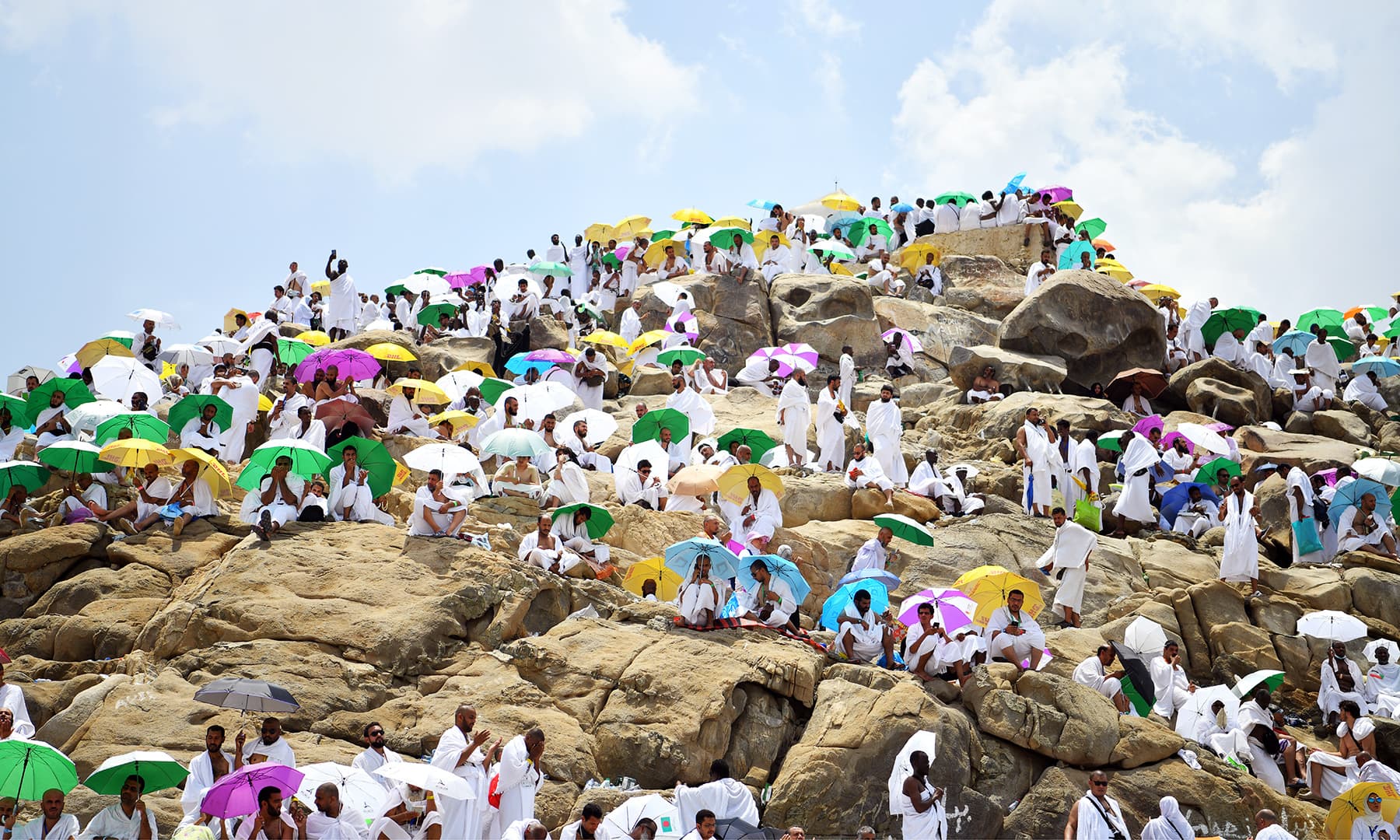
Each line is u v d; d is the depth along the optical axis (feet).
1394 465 71.87
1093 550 67.41
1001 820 47.85
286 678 47.96
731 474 63.77
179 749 44.65
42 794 39.27
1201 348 101.65
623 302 111.55
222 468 59.77
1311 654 62.90
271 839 37.86
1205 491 73.46
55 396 68.90
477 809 41.06
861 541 65.98
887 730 47.83
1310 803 50.88
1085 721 49.47
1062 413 82.69
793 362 86.43
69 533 57.36
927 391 94.12
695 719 48.08
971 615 53.98
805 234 122.93
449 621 51.37
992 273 117.70
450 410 75.92
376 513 59.26
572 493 62.59
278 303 107.76
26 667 50.67
